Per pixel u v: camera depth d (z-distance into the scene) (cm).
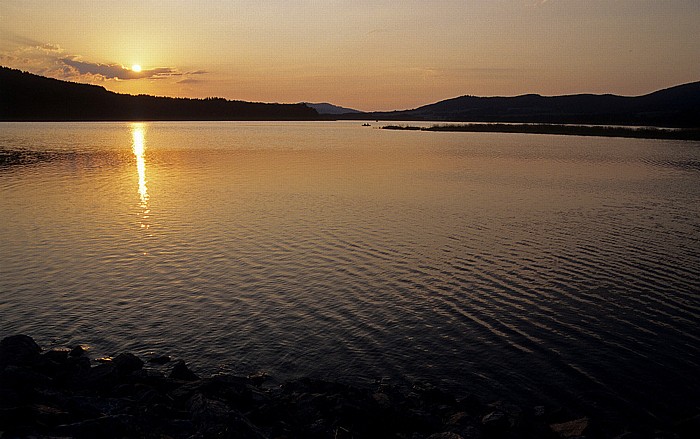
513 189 5103
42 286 2362
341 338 1900
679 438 1320
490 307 2178
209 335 1914
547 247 3033
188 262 2717
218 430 1207
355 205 4241
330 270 2616
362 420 1349
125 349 1805
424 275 2555
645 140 12600
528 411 1459
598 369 1688
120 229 3384
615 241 3166
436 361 1744
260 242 3092
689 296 2295
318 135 16425
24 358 1580
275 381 1619
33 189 4956
